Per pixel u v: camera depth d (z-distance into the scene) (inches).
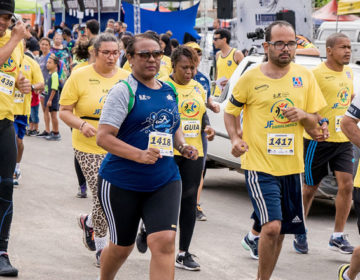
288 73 277.1
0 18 281.4
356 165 392.2
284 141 273.0
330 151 358.6
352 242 379.2
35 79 471.2
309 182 366.6
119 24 927.7
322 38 1107.3
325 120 281.7
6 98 292.4
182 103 338.0
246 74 279.0
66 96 318.0
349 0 710.5
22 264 312.0
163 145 225.0
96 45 319.6
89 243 325.7
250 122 278.2
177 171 236.1
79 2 1153.4
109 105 222.8
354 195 271.4
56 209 429.1
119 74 327.3
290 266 330.3
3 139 292.2
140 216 236.2
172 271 222.2
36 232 370.0
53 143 716.0
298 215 278.2
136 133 225.8
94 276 299.7
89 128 303.4
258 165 273.7
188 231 320.5
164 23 1157.7
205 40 1117.7
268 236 268.4
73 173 556.7
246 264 328.8
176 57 338.6
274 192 270.2
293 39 272.5
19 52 302.2
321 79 362.6
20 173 534.3
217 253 346.3
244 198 491.8
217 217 427.8
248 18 762.8
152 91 227.8
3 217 293.1
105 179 230.2
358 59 1063.0
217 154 482.3
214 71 812.0
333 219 433.4
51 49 849.5
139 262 326.0
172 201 227.8
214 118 483.2
